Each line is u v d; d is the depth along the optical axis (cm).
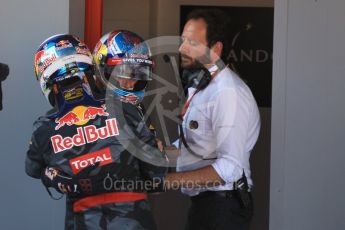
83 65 872
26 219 1251
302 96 1238
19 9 1227
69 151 848
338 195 1242
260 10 1669
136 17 1761
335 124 1235
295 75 1236
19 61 1235
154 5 1731
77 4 1261
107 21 1778
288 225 1248
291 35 1231
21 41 1232
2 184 1248
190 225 1081
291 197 1249
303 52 1233
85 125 852
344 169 1239
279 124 1241
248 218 1058
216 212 1035
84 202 861
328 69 1231
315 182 1245
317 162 1242
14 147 1244
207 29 1043
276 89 1239
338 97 1234
